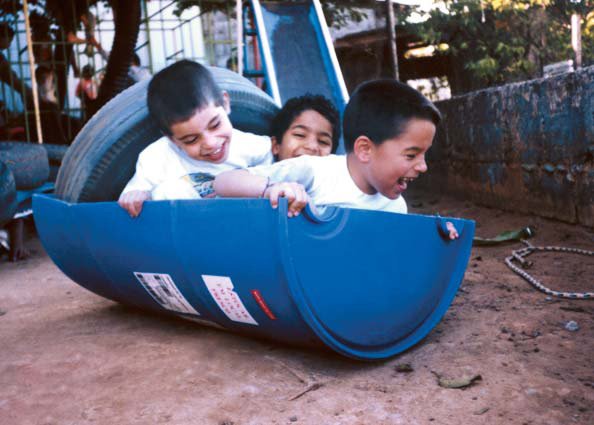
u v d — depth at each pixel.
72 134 8.81
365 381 2.02
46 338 2.70
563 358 2.09
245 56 5.75
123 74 8.16
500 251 3.94
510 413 1.73
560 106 4.24
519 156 4.84
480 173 5.57
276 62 4.72
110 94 8.22
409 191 7.23
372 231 2.05
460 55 10.54
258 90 3.15
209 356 2.29
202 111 2.31
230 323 2.27
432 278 2.34
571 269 3.34
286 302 1.92
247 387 2.01
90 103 8.56
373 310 2.13
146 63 10.66
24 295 3.75
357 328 2.10
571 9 9.30
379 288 2.12
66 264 2.88
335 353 2.25
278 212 1.80
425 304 2.35
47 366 2.32
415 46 10.80
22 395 2.07
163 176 2.53
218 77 2.92
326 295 1.96
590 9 9.27
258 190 2.00
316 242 1.89
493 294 2.94
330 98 4.58
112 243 2.41
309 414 1.80
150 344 2.49
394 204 2.37
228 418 1.81
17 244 5.14
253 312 2.08
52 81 8.68
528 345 2.23
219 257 2.00
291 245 1.83
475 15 9.75
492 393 1.86
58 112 8.48
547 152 4.46
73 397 2.03
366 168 2.19
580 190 4.12
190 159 2.54
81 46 10.03
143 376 2.15
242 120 3.06
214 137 2.36
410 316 2.29
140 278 2.43
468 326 2.50
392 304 2.19
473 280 3.23
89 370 2.25
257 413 1.83
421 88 11.78
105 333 2.70
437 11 9.71
